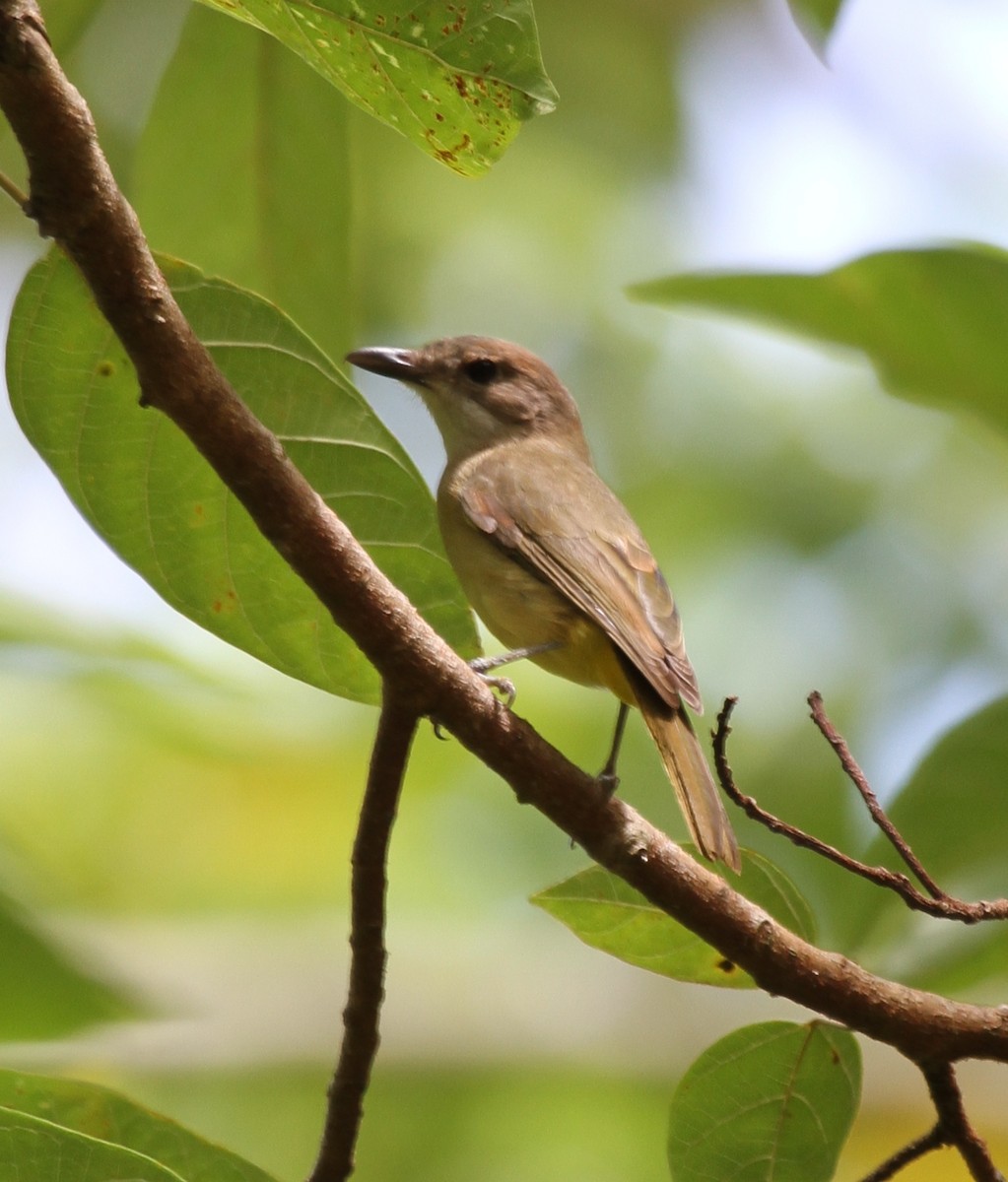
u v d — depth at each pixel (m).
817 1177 6.28
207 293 6.04
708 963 6.29
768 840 11.96
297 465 6.26
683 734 7.88
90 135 4.84
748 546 13.35
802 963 5.80
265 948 12.97
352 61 5.22
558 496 9.24
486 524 9.10
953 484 13.51
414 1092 12.79
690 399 13.81
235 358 6.12
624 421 13.77
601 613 8.55
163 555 6.23
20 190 5.01
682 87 14.33
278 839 13.21
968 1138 5.88
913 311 8.12
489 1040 12.94
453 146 5.41
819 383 13.86
